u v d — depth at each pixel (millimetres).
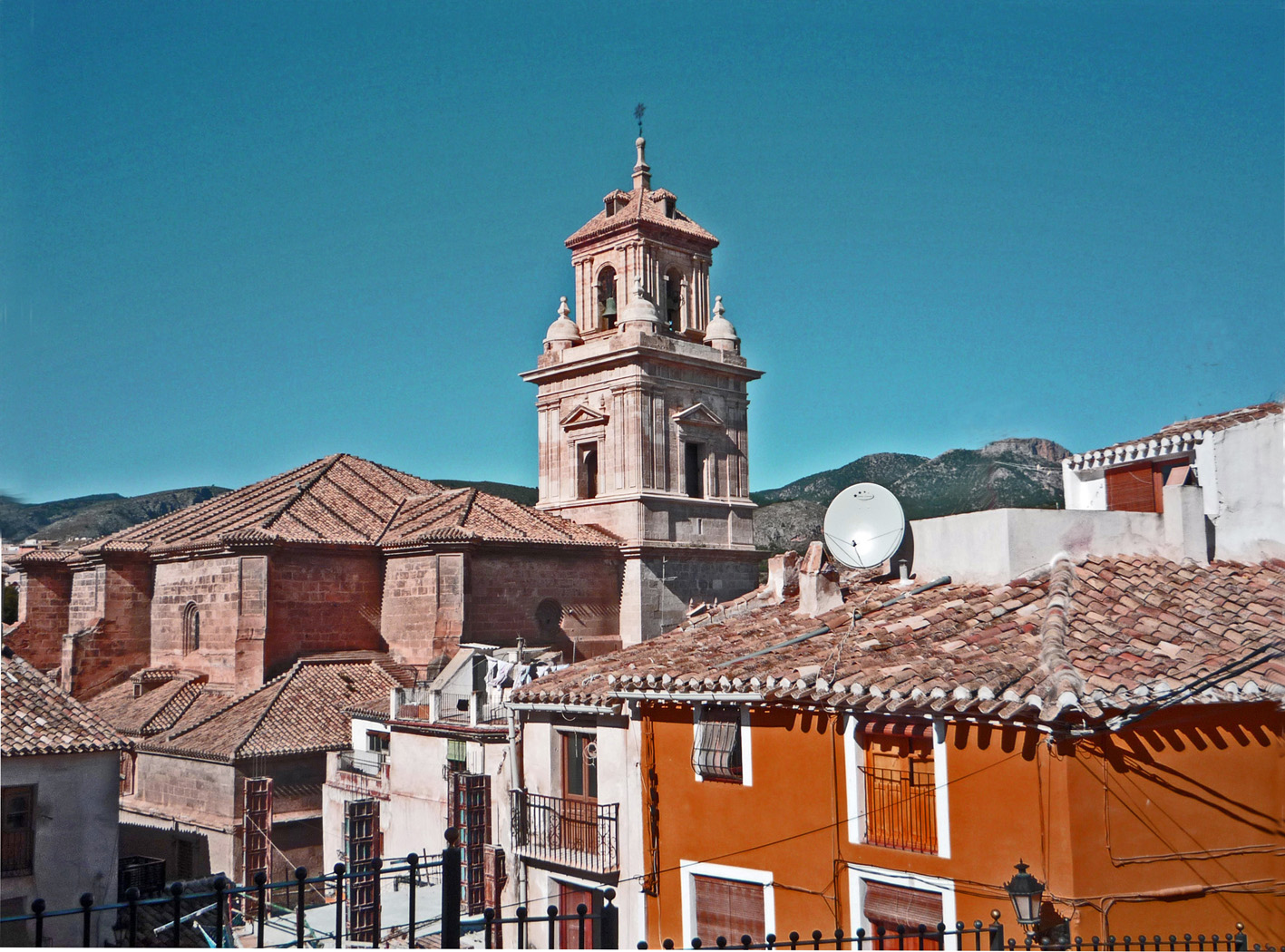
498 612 46969
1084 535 18078
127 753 43000
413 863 10469
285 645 46312
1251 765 14094
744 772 17250
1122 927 13062
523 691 22578
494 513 50031
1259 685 13617
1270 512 18344
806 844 16172
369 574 49188
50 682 29828
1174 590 16625
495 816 28344
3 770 26766
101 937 27453
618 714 20344
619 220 55406
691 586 54094
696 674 17672
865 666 15617
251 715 40750
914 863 14727
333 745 39344
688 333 57156
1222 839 13734
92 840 27828
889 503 19188
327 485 53969
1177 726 13781
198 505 55812
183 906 32406
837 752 15922
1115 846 13273
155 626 51594
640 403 53062
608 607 51656
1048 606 15906
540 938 22641
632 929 19781
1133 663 14125
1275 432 18406
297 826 38438
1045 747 13516
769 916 16562
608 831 20594
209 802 38781
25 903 26656
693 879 17812
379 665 45750
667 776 18562
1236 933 13430
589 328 57031
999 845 13844
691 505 54562
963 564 18484
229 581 46375
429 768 32344
